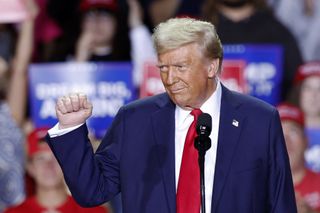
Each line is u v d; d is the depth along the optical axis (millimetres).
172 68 8898
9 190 16062
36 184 15164
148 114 9484
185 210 9047
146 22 19781
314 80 17531
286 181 9266
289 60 18312
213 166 9156
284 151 9305
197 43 8898
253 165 9141
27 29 18125
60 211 14867
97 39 18547
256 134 9227
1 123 16375
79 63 17203
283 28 18359
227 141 9195
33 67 16594
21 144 16422
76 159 9203
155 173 9227
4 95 17672
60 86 16594
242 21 18141
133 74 17219
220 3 18188
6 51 18156
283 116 16109
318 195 16031
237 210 9070
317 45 19578
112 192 9484
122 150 9438
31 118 17250
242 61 16109
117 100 16594
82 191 9281
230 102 9383
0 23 18344
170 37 8859
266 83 16984
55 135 9188
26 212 14875
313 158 16641
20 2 17953
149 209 9141
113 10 18531
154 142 9320
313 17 19594
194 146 8930
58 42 18891
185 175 9125
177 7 19875
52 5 19000
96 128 16562
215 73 9109
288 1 19688
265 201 9266
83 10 18578
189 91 8969
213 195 9055
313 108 17500
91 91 16594
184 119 9289
